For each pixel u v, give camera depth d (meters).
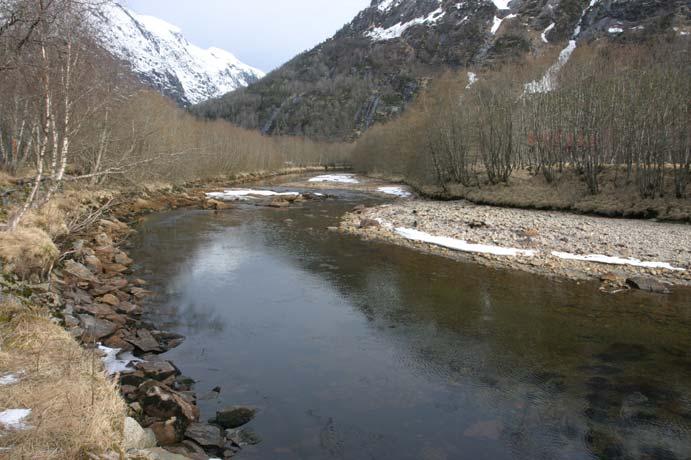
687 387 8.96
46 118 12.10
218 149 62.16
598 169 37.41
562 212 32.16
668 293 15.02
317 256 20.06
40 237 12.05
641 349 10.80
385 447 6.94
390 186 60.53
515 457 6.77
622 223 26.36
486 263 18.97
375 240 23.66
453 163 45.41
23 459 4.62
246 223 28.30
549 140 43.19
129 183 33.03
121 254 18.33
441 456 6.75
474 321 12.60
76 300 11.73
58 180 12.71
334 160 118.19
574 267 18.12
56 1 11.23
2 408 5.61
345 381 9.08
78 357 7.64
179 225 26.94
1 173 23.48
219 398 8.25
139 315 12.45
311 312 13.18
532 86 50.94
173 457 5.86
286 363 9.84
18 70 11.76
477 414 7.95
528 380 9.23
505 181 41.16
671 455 6.85
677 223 26.23
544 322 12.54
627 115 34.00
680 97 31.08
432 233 24.52
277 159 91.38
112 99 15.93
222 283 15.84
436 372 9.55
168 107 51.12
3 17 10.73
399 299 14.45
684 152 30.05
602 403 8.34
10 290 9.21
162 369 8.73
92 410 5.73
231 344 10.80
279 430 7.30
